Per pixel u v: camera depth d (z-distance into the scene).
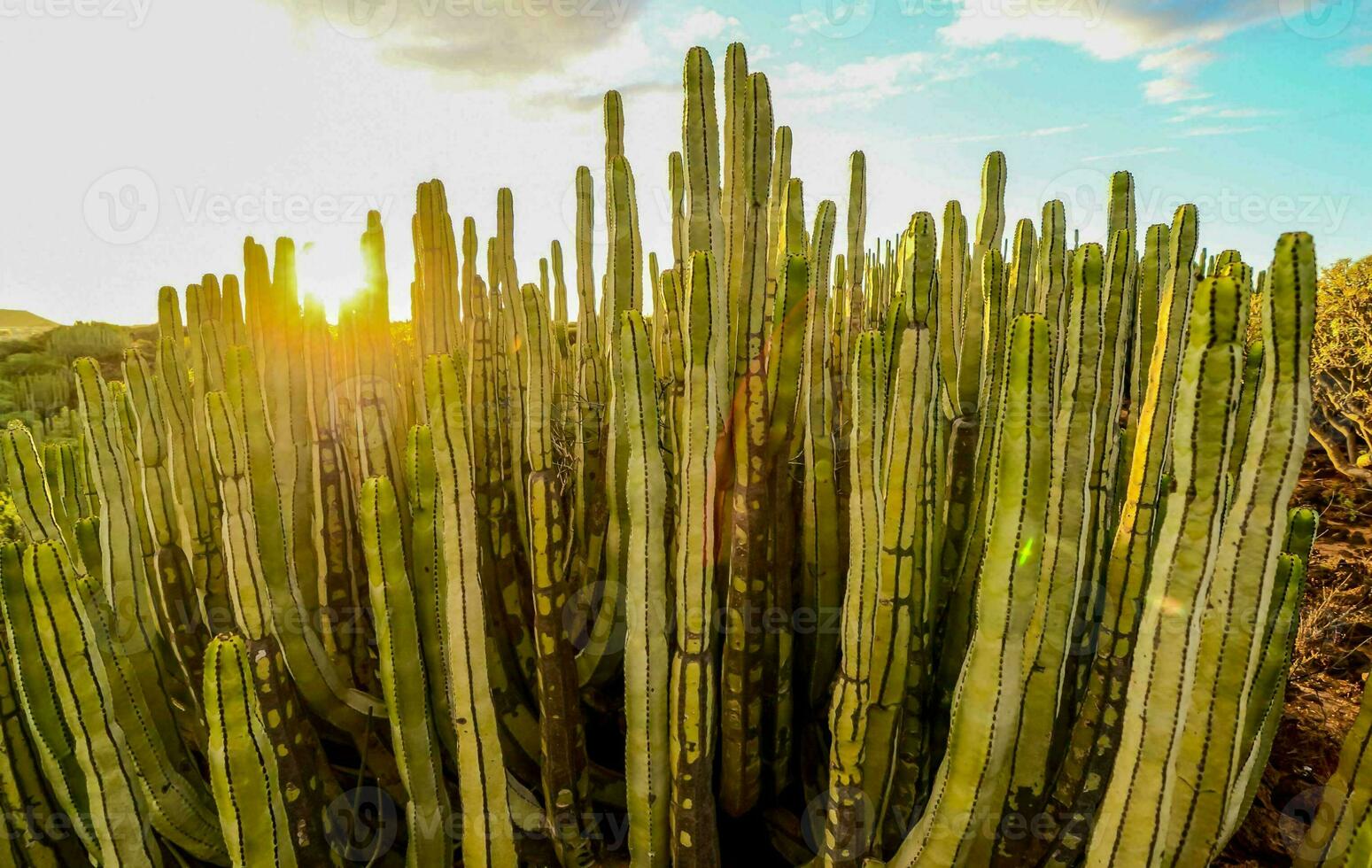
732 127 1.73
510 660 2.07
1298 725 2.62
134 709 1.47
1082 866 1.41
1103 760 1.37
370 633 2.17
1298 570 1.24
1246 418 1.13
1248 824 2.17
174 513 2.06
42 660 1.21
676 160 1.92
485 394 2.27
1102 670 1.37
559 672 1.59
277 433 1.92
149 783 1.49
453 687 1.38
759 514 1.63
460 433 1.36
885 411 1.41
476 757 1.39
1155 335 1.87
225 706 1.06
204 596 2.04
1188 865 1.08
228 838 1.11
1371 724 1.02
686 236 1.77
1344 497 5.69
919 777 1.61
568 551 2.14
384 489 1.28
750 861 1.87
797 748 2.13
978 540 1.70
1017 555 1.06
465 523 1.35
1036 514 1.05
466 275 2.45
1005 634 1.08
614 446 1.95
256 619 1.42
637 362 1.36
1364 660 3.22
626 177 1.82
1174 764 0.98
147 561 2.07
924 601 1.45
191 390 2.48
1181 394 0.94
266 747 1.11
